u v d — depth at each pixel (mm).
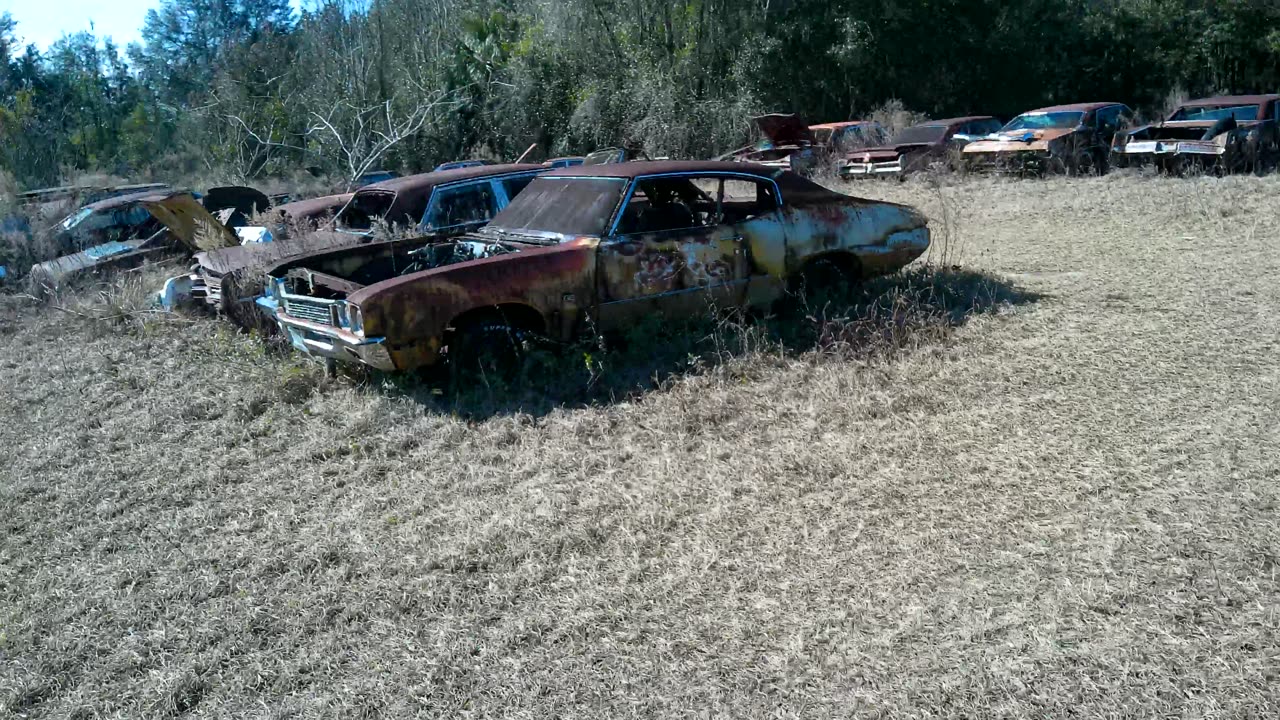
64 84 35625
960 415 5379
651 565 4055
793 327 6957
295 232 10078
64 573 4312
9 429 6234
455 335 6082
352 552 4320
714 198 7254
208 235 10008
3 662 3660
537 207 7039
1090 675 3182
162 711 3338
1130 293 7594
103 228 11633
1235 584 3604
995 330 6805
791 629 3553
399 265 7254
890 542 4098
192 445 5758
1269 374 5609
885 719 3062
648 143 24531
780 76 27156
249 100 29859
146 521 4785
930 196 14453
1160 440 4863
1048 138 15805
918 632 3471
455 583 4020
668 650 3475
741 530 4289
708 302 6766
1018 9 28797
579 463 5129
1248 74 27234
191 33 49531
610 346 6605
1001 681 3182
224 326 8234
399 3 33500
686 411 5641
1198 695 3053
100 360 7617
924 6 27828
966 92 29188
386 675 3451
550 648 3543
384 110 28141
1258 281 7629
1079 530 4070
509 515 4586
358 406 6070
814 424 5391
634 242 6426
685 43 26891
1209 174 14422
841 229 7328
